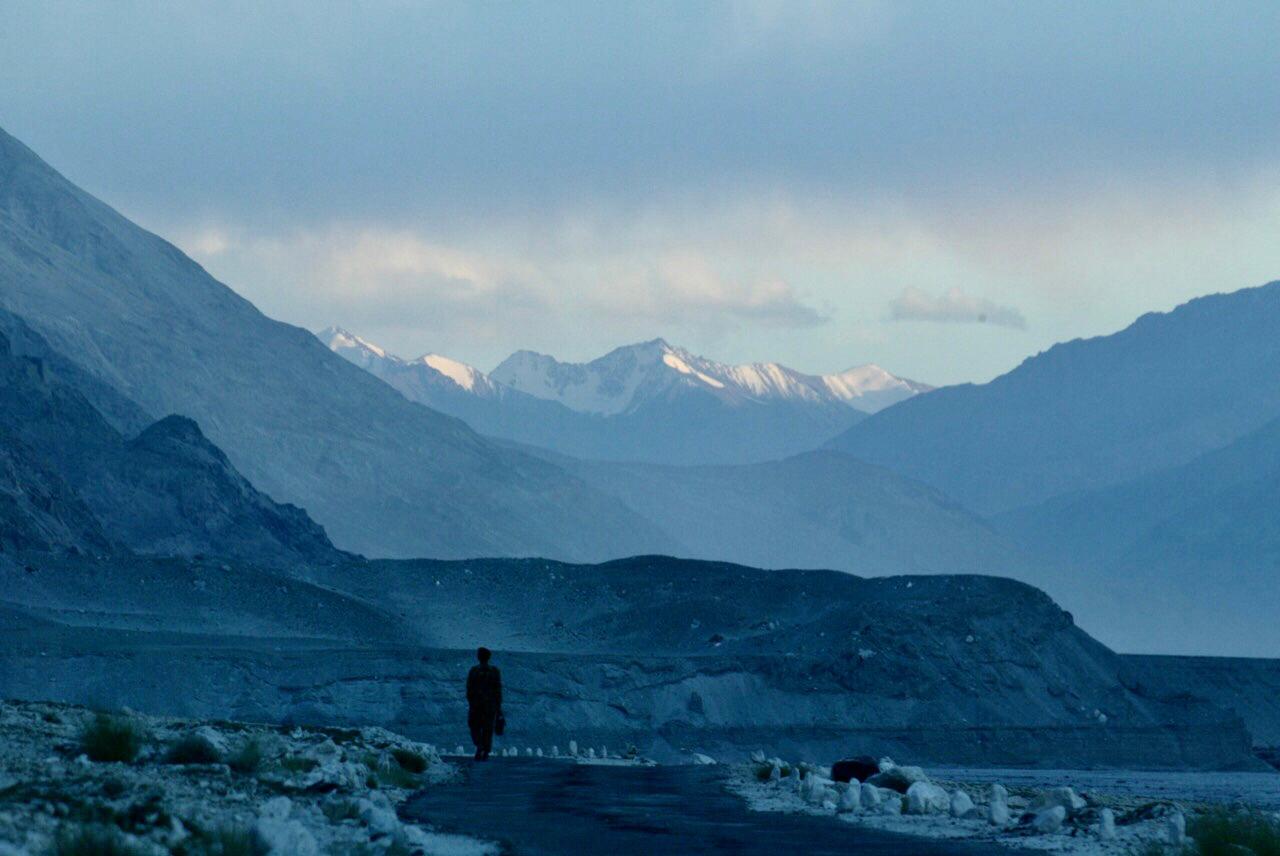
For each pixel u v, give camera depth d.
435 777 96.88
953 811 78.69
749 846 60.31
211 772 70.19
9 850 41.94
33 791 53.34
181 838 48.16
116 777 60.06
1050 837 68.38
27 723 81.38
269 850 47.75
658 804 80.62
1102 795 119.75
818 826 71.12
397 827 57.41
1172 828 66.88
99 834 43.94
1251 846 60.78
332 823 60.28
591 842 59.72
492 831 62.78
